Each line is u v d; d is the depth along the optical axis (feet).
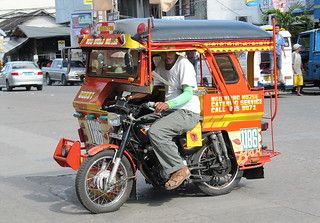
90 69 22.15
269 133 36.37
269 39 21.79
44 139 36.94
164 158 19.24
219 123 21.13
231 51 20.97
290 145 32.07
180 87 19.69
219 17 99.30
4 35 152.56
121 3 106.22
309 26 84.94
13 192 23.07
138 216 19.03
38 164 28.94
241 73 21.49
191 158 20.75
